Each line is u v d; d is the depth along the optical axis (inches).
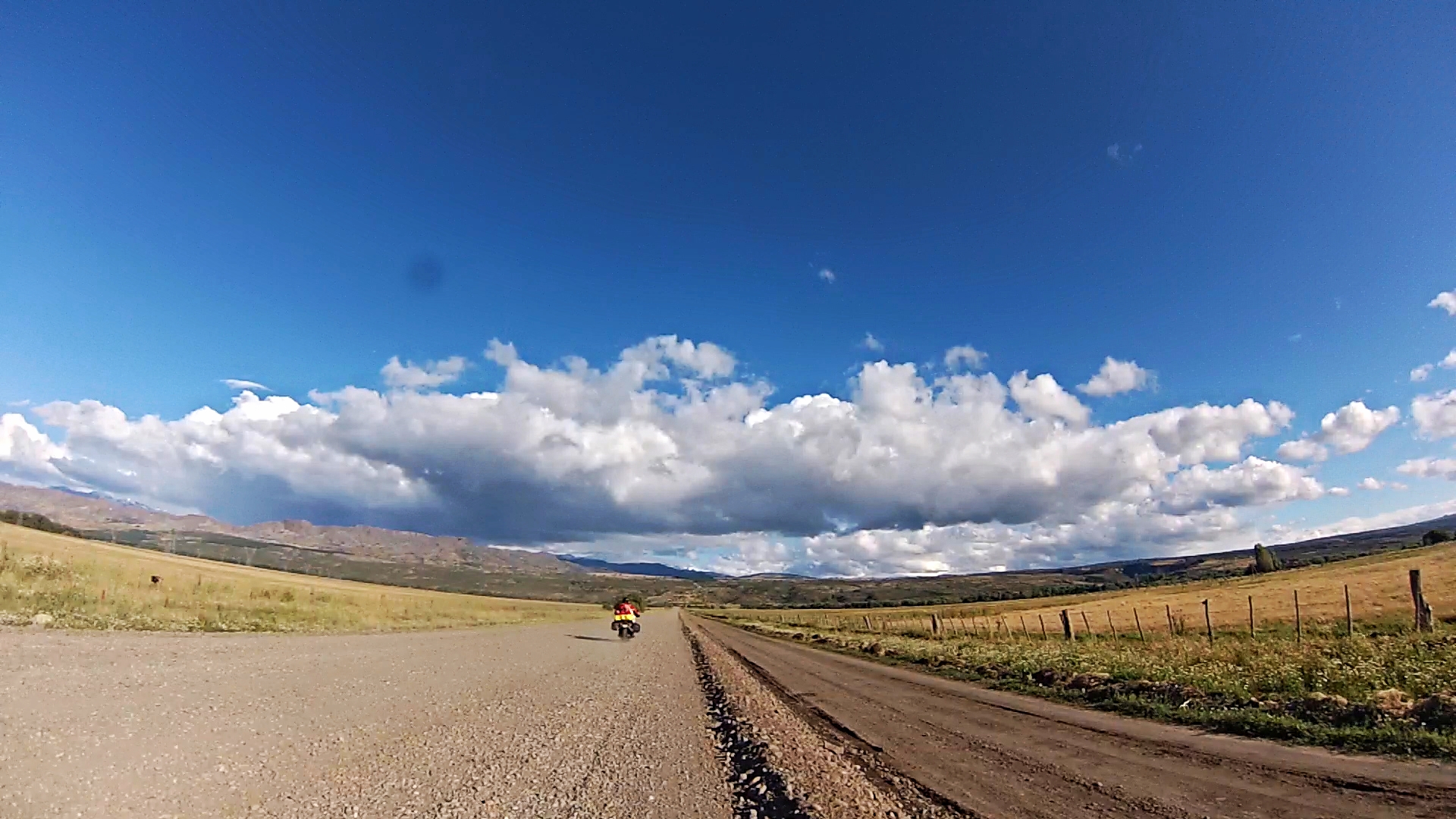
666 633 2623.0
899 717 668.1
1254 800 345.4
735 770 470.0
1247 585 3161.9
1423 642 819.4
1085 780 401.4
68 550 2148.1
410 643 1320.1
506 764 440.1
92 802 315.6
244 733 470.6
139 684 601.3
